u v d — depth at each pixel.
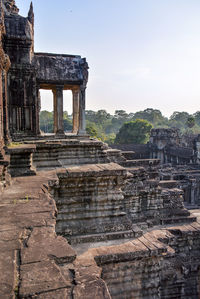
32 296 2.43
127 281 7.46
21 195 5.65
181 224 10.59
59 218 7.92
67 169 8.68
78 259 6.91
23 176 7.73
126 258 7.30
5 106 9.83
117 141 67.19
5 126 9.70
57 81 14.02
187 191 27.44
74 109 17.39
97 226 8.16
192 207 25.67
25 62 12.30
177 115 134.25
